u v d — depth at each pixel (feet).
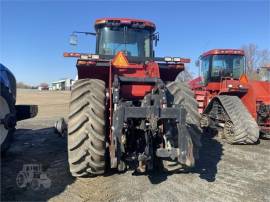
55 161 21.27
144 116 16.24
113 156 16.21
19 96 121.49
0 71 20.80
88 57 19.36
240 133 28.02
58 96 122.31
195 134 18.71
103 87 18.17
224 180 18.25
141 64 20.18
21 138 30.14
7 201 14.73
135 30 24.16
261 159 23.25
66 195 15.52
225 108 29.81
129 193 15.90
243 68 36.94
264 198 15.74
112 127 16.65
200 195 15.93
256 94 31.78
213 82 36.99
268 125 31.27
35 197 15.23
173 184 17.31
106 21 23.76
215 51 36.86
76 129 16.96
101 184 17.01
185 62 20.76
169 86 19.65
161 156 16.17
